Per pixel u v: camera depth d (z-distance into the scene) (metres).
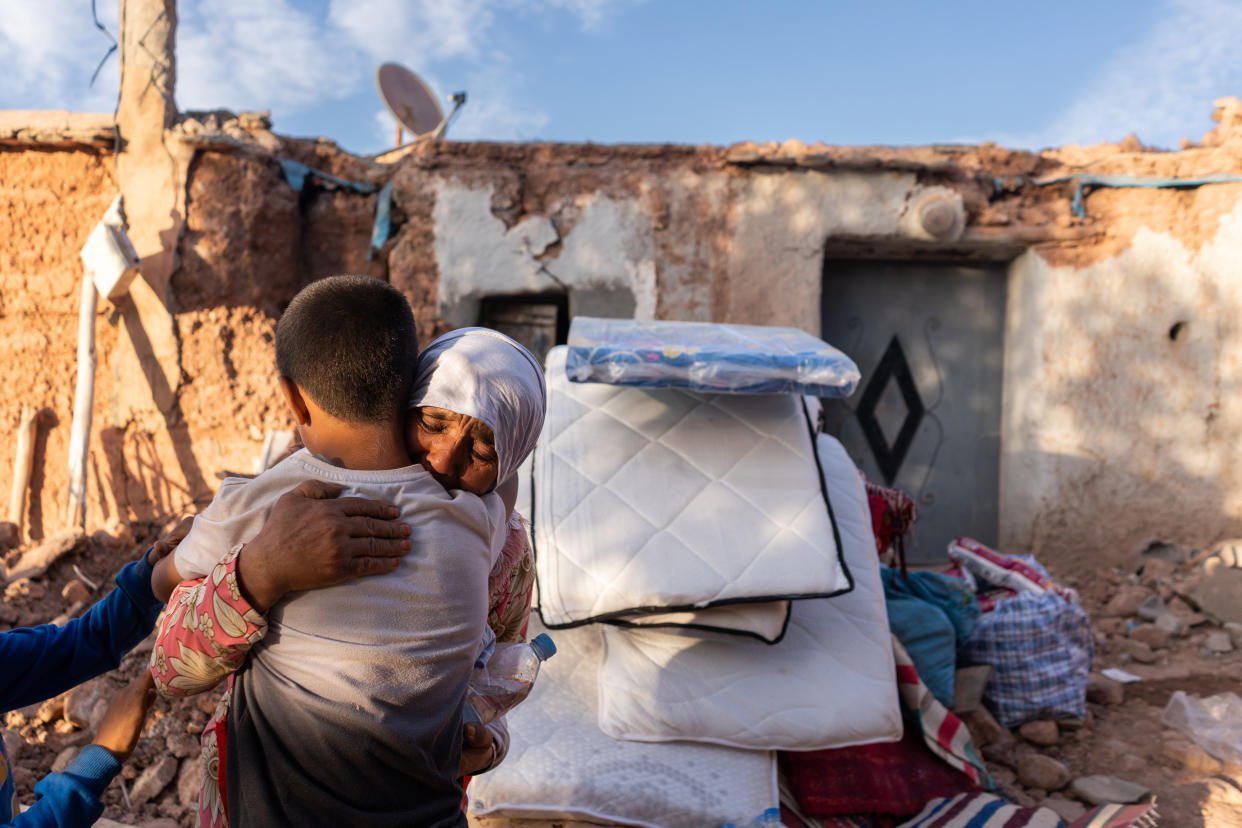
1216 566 5.13
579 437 2.94
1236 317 6.20
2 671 1.24
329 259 6.16
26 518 5.54
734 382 2.67
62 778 1.18
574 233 6.09
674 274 6.14
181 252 5.52
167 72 5.60
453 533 1.16
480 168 6.07
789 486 2.81
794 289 6.16
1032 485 6.36
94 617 1.34
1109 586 5.93
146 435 5.55
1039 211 6.32
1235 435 6.22
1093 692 4.11
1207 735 3.66
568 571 2.69
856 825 2.80
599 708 2.79
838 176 6.18
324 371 1.13
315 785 1.08
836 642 2.98
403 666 1.09
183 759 3.21
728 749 2.78
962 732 3.16
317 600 1.08
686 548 2.68
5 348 5.63
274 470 1.16
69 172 5.67
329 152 6.11
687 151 6.19
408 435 1.21
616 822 2.51
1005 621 3.79
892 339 6.75
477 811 2.50
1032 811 2.78
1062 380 6.30
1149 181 6.22
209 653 1.08
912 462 6.75
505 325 6.23
